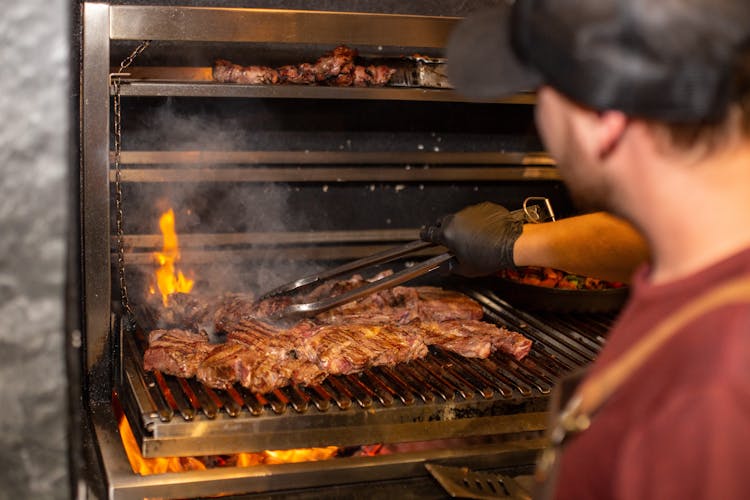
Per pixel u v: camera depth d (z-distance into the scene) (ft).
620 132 2.80
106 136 7.77
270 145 9.96
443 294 9.80
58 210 3.56
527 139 10.91
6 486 3.81
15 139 3.48
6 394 3.69
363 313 8.95
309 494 6.74
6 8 3.39
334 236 10.29
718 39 2.59
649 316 2.84
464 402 7.13
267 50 9.64
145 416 6.43
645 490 2.54
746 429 2.40
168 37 7.69
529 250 7.25
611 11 2.72
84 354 8.49
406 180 10.30
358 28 8.21
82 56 7.63
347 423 6.84
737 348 2.46
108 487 6.34
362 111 10.18
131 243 9.49
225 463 7.72
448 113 10.51
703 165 2.68
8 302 3.60
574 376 3.86
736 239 2.69
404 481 7.02
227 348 7.43
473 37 3.37
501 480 7.02
